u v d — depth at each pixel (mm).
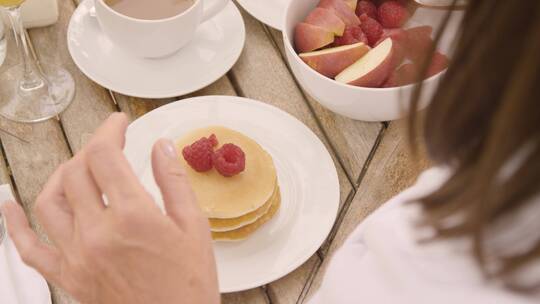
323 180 904
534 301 463
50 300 833
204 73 980
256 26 1041
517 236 443
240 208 856
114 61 984
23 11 1000
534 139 394
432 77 854
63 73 987
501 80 409
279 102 977
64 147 934
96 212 597
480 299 480
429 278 502
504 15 388
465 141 451
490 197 412
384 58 907
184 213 633
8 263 840
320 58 917
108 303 645
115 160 589
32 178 911
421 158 853
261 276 842
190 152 869
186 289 629
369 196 907
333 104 923
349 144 946
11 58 1004
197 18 964
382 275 542
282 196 897
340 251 620
